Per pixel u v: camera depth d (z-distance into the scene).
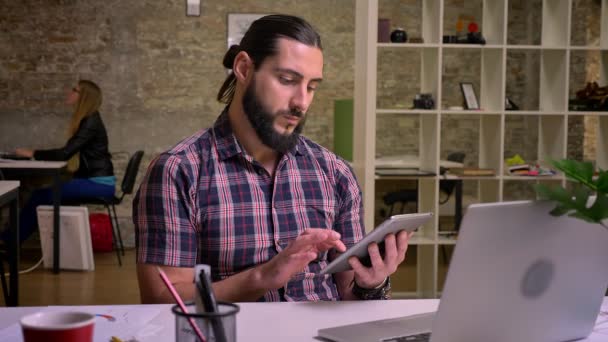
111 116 7.18
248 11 7.29
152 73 7.21
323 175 1.92
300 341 1.31
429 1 4.73
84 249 5.57
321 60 1.75
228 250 1.76
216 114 7.31
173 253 1.69
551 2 4.90
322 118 7.52
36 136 7.10
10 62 7.04
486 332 1.21
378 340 1.27
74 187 5.97
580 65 6.92
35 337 0.88
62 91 7.10
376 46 4.44
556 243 1.19
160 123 7.25
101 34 7.12
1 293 4.78
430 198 4.85
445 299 1.13
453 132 7.71
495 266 1.14
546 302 1.24
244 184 1.80
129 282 5.25
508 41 7.84
